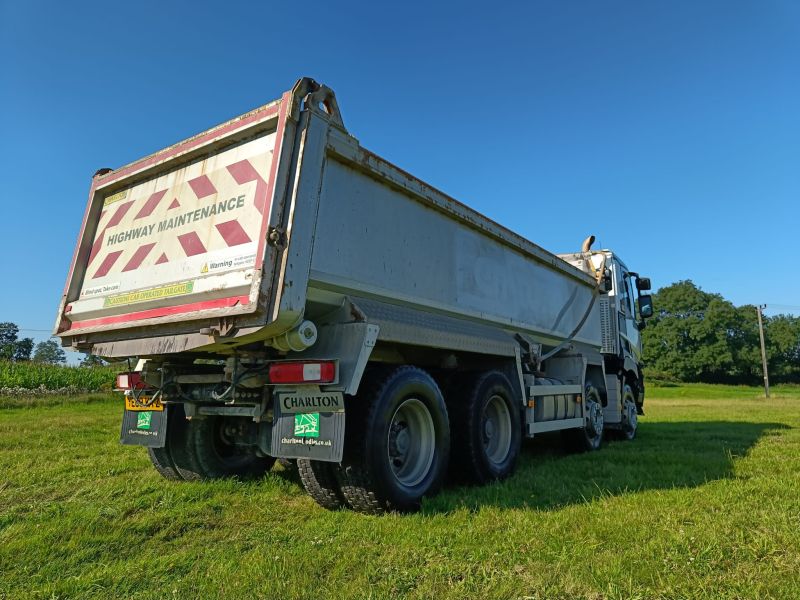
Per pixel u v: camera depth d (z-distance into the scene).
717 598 2.45
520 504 4.20
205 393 4.58
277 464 5.96
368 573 2.80
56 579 2.86
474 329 5.38
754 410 17.91
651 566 2.81
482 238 6.03
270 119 3.78
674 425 11.77
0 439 7.94
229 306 3.56
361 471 3.74
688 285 78.06
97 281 4.83
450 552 3.10
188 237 4.09
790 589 2.53
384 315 4.07
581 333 8.62
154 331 4.14
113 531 3.62
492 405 5.52
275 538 3.46
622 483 4.95
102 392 19.06
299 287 3.46
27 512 4.17
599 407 8.16
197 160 4.30
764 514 3.68
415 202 4.89
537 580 2.67
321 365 3.54
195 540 3.50
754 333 74.81
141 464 6.05
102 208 5.15
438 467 4.38
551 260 7.65
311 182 3.65
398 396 4.00
